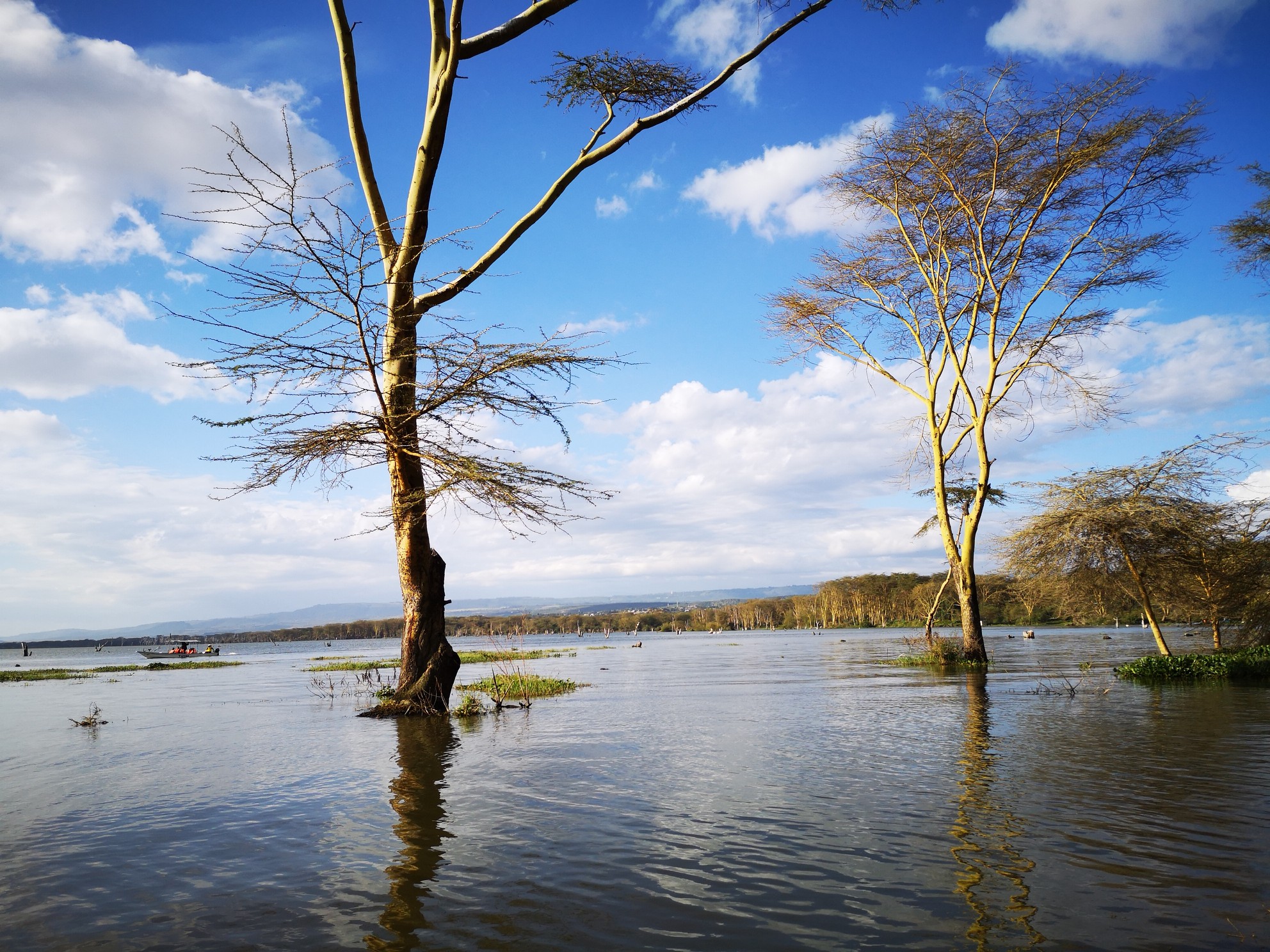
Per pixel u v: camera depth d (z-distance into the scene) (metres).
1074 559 21.08
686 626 166.75
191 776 8.80
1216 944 3.81
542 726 12.29
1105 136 20.36
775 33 13.25
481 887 4.81
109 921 4.38
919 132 21.94
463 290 14.05
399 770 8.74
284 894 4.75
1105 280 22.12
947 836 5.70
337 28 12.52
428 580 14.51
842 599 125.44
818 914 4.27
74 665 56.28
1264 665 17.28
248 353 10.22
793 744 10.06
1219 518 19.62
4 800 7.68
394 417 12.30
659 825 6.16
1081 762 8.32
